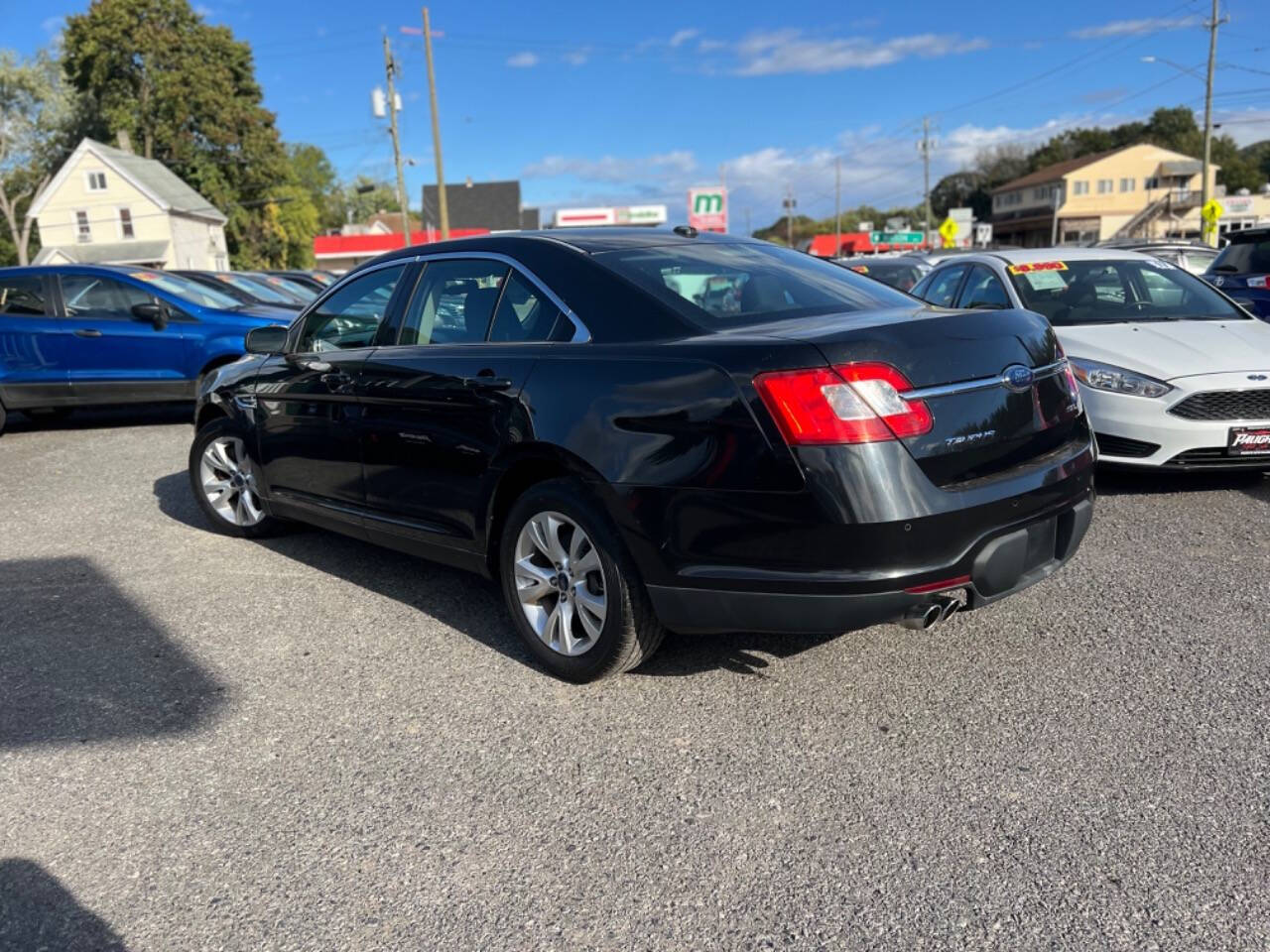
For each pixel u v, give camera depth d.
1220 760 2.88
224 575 4.95
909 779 2.85
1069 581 4.40
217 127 58.91
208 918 2.38
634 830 2.67
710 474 2.97
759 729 3.19
